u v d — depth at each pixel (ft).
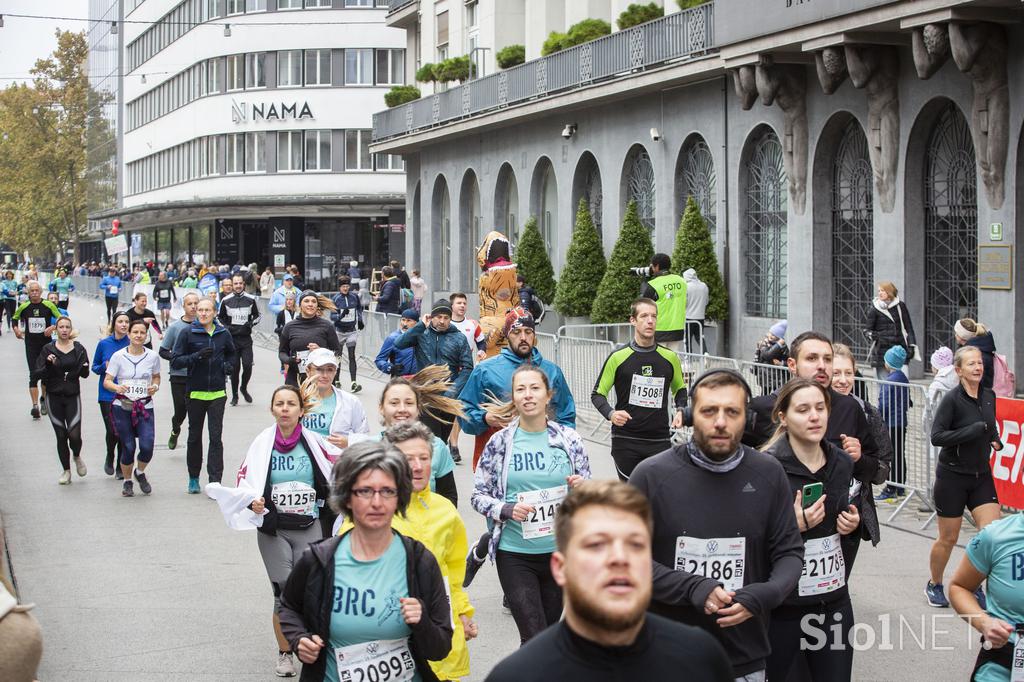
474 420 34.99
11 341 133.08
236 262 233.14
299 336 54.60
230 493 27.91
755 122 85.46
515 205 124.67
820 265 79.92
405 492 18.71
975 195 68.08
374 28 217.77
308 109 219.82
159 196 266.16
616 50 97.09
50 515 45.91
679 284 63.05
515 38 128.26
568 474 26.18
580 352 62.75
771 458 19.81
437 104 132.05
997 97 63.52
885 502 43.47
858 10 65.87
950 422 30.81
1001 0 59.00
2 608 13.24
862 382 43.14
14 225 338.34
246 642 30.76
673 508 19.29
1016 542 19.04
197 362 49.11
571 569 12.18
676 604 19.12
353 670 18.65
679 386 35.32
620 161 102.89
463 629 22.41
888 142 72.13
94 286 236.22
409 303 112.37
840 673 21.75
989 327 65.46
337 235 221.46
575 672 12.40
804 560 21.06
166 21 257.34
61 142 337.11
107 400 52.60
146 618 32.76
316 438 28.71
